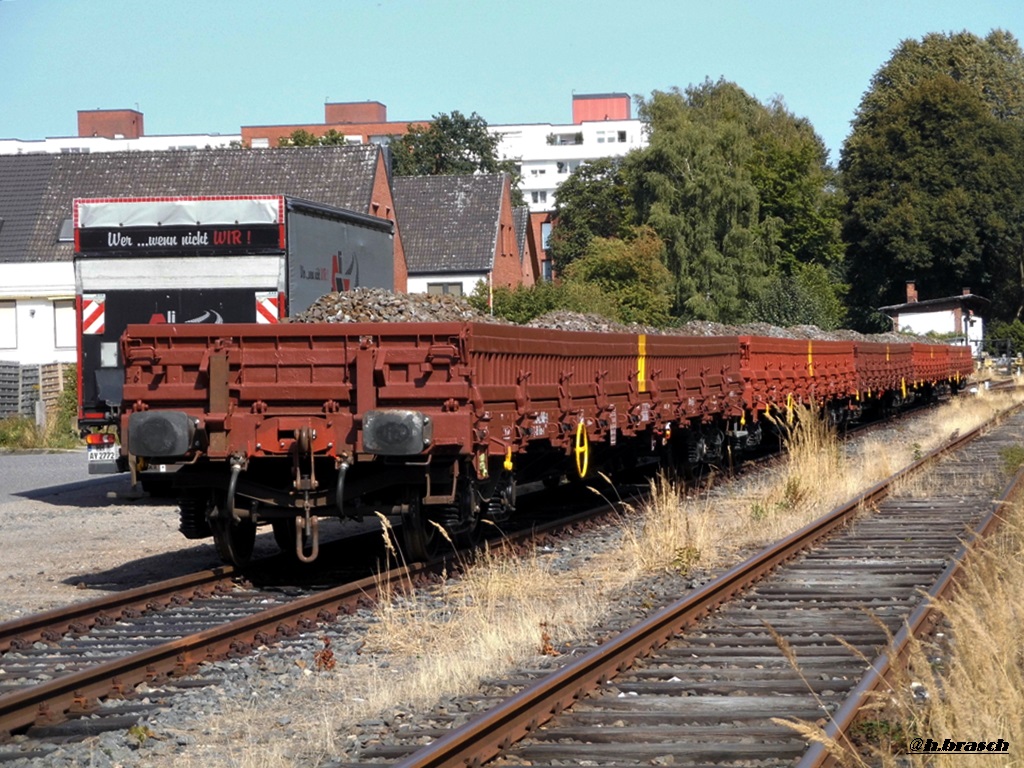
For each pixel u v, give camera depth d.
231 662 18.72
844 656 18.56
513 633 19.89
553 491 43.34
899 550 29.34
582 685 16.27
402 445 23.23
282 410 24.48
